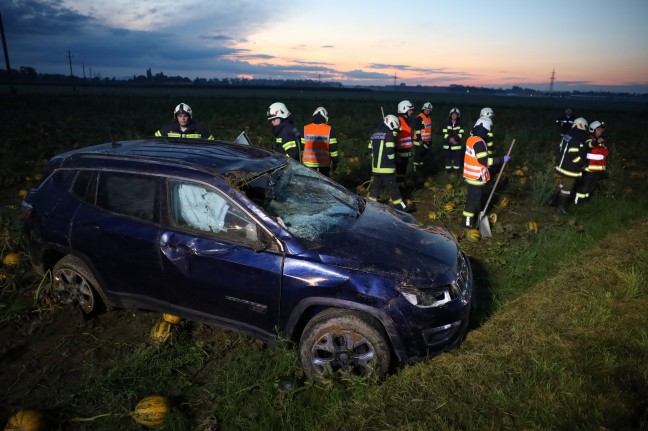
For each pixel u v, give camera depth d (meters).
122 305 4.18
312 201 4.19
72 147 13.28
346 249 3.55
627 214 7.65
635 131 23.23
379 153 7.28
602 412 3.02
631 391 3.22
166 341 3.99
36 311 4.52
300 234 3.62
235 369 3.60
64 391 3.50
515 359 3.70
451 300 3.53
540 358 3.66
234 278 3.60
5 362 3.84
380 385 3.47
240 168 3.99
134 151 4.33
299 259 3.46
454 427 2.99
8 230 5.88
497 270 5.62
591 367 3.53
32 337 4.17
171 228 3.77
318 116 7.71
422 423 3.02
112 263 4.00
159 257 3.79
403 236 3.92
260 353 3.88
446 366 3.61
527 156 13.99
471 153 6.89
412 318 3.36
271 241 3.54
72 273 4.31
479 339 4.06
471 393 3.32
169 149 4.45
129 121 21.30
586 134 7.75
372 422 3.10
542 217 8.00
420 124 11.18
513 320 4.35
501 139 18.00
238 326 3.77
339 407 3.23
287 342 3.68
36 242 4.33
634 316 4.22
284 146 7.03
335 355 3.49
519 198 9.12
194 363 3.86
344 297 3.38
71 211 4.15
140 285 3.98
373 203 4.72
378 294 3.33
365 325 3.38
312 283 3.40
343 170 10.52
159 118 23.20
